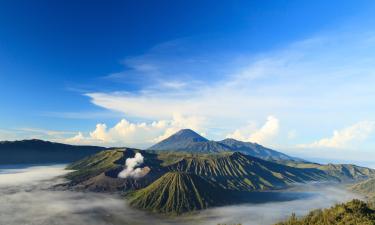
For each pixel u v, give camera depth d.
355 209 181.38
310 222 186.75
